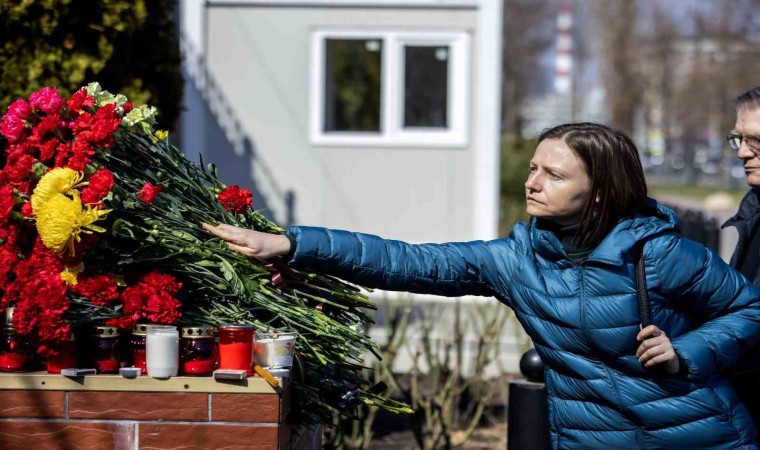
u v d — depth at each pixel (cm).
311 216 1162
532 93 4975
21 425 276
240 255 308
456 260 298
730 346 285
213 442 276
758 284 332
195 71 1144
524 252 295
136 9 590
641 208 294
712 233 1259
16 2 557
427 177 1157
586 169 284
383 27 1145
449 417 606
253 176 1159
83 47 581
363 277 295
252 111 1153
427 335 639
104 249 298
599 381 284
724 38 4194
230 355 279
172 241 301
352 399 324
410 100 1155
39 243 292
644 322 278
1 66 566
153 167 327
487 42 1143
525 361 418
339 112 1159
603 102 5116
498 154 1152
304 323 309
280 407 276
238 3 1143
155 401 276
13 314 281
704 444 284
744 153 341
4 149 317
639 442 286
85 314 287
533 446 411
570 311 283
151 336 275
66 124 309
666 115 5316
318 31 1147
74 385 277
